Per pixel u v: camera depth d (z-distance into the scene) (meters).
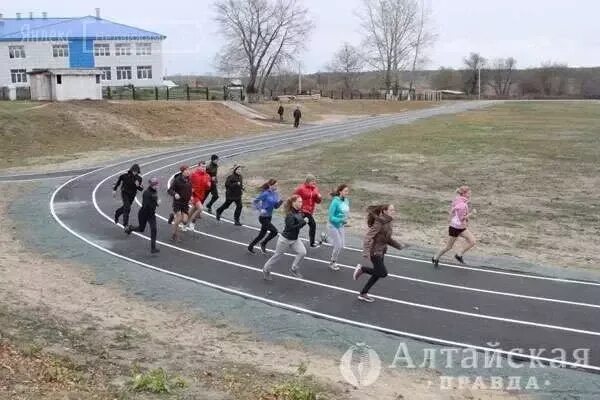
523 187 25.52
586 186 25.69
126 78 75.06
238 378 8.80
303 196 15.88
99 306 12.02
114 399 7.39
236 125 54.16
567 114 75.56
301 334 10.89
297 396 8.09
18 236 17.17
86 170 30.12
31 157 35.47
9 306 11.49
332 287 13.25
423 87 150.62
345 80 135.38
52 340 9.83
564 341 10.55
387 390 8.84
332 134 50.12
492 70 146.75
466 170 30.14
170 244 16.53
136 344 10.09
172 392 7.86
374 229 12.03
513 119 67.19
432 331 10.99
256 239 15.73
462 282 13.56
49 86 50.88
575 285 13.40
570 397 8.73
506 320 11.47
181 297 12.67
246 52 81.44
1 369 7.96
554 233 18.06
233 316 11.70
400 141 44.12
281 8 81.62
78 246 16.25
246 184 26.47
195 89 73.06
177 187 16.70
